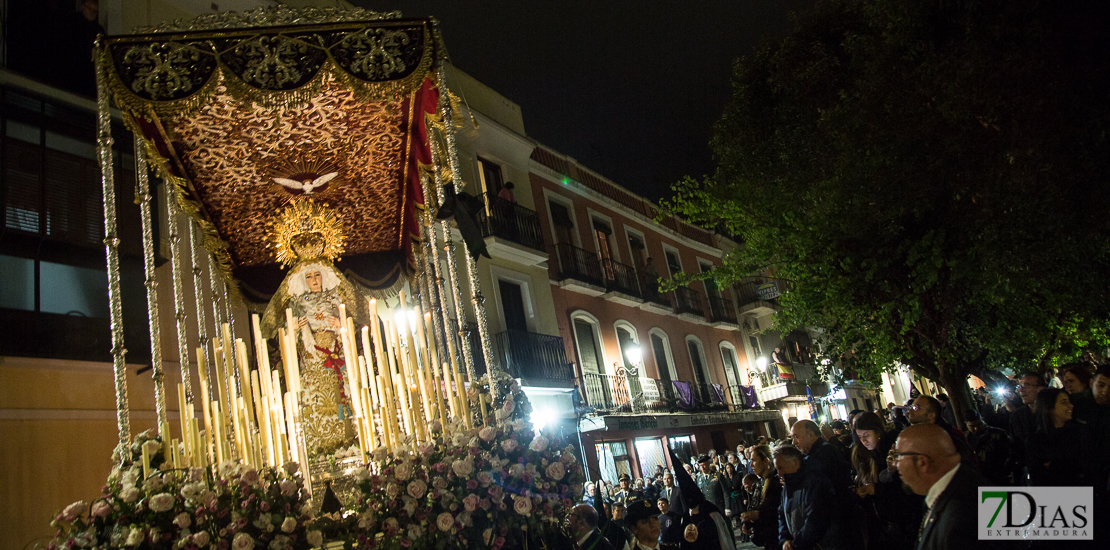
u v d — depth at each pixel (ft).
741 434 76.95
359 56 17.24
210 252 23.54
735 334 85.71
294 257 22.43
